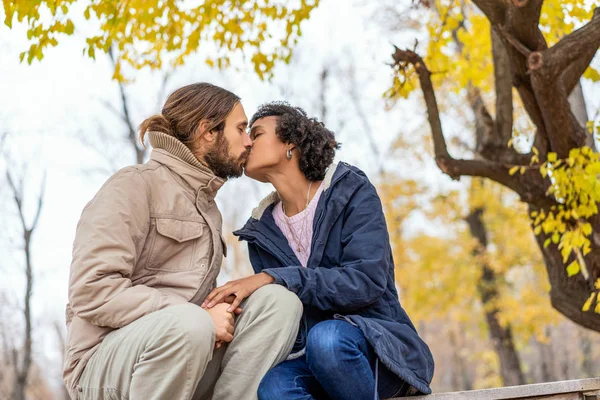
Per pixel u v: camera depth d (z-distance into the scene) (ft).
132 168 9.32
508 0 13.88
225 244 9.93
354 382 8.65
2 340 56.03
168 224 9.23
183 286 9.14
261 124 10.43
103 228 8.67
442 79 21.07
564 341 93.81
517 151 17.48
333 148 10.41
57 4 12.85
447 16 20.48
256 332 8.88
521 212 19.24
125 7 13.92
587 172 14.46
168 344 8.12
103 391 8.68
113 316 8.53
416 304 57.88
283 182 10.30
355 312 9.53
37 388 77.46
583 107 19.10
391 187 61.21
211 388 9.58
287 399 8.45
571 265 15.16
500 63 17.90
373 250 9.54
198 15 17.40
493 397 9.66
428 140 56.75
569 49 13.85
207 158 9.87
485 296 55.36
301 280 9.26
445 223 57.77
